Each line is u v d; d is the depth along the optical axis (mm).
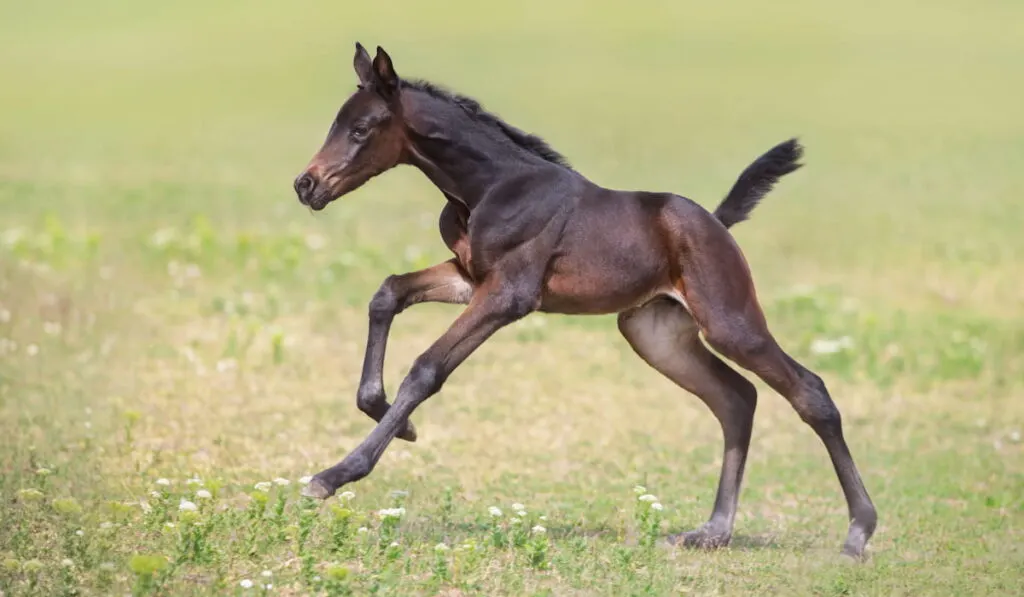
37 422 17312
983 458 18391
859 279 30609
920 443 19172
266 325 24203
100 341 22047
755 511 15656
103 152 45719
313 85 59781
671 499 15844
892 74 61750
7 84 59844
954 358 23234
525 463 17281
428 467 16812
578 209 13305
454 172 13359
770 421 20031
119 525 12633
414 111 13312
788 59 64875
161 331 23188
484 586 11703
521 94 55438
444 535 13289
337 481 12281
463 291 13820
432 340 24000
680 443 18766
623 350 24109
